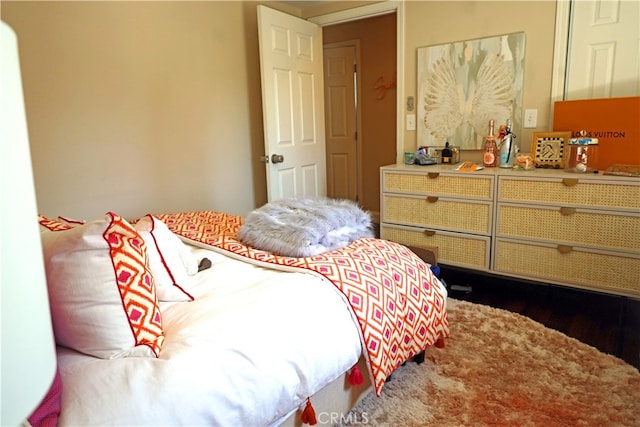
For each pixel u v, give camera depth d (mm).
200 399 957
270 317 1191
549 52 2699
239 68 3410
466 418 1553
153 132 2855
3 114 410
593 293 2689
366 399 1663
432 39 3143
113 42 2592
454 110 3105
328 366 1249
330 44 4891
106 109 2592
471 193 2652
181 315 1206
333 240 1725
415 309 1591
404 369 1857
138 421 876
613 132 2410
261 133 3656
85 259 981
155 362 980
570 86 2660
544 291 2795
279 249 1672
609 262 2266
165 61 2883
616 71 2516
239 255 1684
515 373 1819
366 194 5016
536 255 2488
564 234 2375
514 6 2781
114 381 917
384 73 4617
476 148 3057
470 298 2709
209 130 3227
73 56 2416
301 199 2068
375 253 1645
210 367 1007
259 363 1078
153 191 2891
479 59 2945
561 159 2553
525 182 2441
